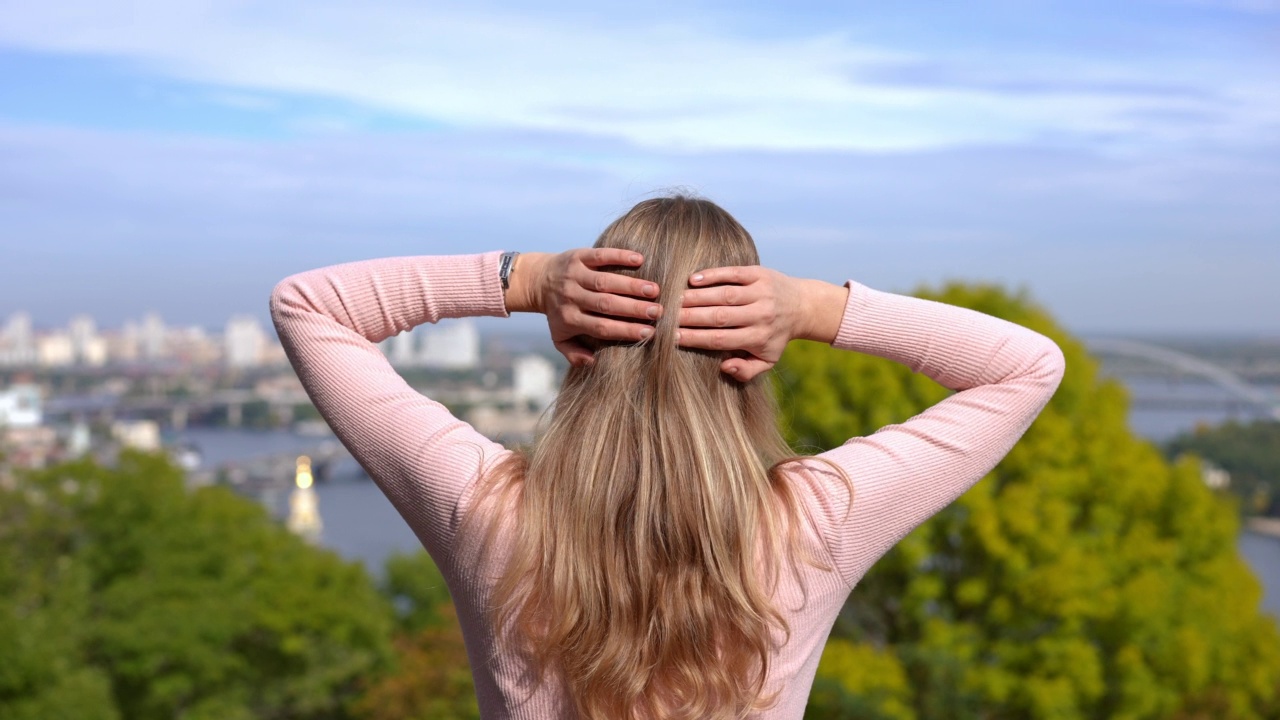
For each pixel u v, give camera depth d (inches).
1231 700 481.4
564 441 43.4
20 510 753.0
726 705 42.0
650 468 41.9
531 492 42.7
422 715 628.1
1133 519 483.8
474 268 46.9
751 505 42.1
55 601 690.2
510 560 42.2
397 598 1073.5
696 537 41.4
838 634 495.8
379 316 47.1
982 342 45.5
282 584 808.3
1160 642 450.0
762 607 41.4
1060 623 432.5
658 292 42.7
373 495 1664.6
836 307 46.2
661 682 42.2
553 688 43.1
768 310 43.0
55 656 599.8
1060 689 409.1
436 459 43.1
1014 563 422.3
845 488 42.8
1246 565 538.6
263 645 807.7
